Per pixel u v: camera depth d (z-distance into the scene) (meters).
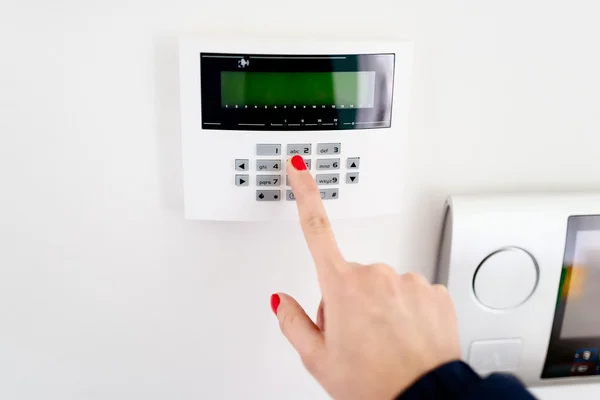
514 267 0.49
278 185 0.45
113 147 0.45
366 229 0.50
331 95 0.43
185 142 0.43
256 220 0.45
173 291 0.49
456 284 0.49
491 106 0.48
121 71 0.43
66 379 0.51
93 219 0.47
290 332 0.41
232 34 0.44
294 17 0.44
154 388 0.52
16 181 0.45
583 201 0.49
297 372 0.53
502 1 0.46
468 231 0.48
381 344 0.36
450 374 0.34
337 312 0.38
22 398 0.51
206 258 0.49
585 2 0.46
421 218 0.50
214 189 0.44
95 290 0.48
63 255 0.47
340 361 0.37
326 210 0.46
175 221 0.47
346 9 0.44
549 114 0.49
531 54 0.47
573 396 0.52
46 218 0.46
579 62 0.48
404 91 0.44
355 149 0.45
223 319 0.50
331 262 0.40
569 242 0.49
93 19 0.42
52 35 0.42
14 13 0.42
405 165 0.49
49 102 0.44
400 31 0.45
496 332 0.50
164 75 0.44
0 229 0.46
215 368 0.52
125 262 0.48
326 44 0.42
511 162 0.50
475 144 0.49
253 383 0.53
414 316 0.38
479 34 0.46
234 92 0.43
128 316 0.49
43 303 0.48
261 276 0.50
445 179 0.49
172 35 0.43
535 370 0.52
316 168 0.44
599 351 0.52
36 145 0.44
